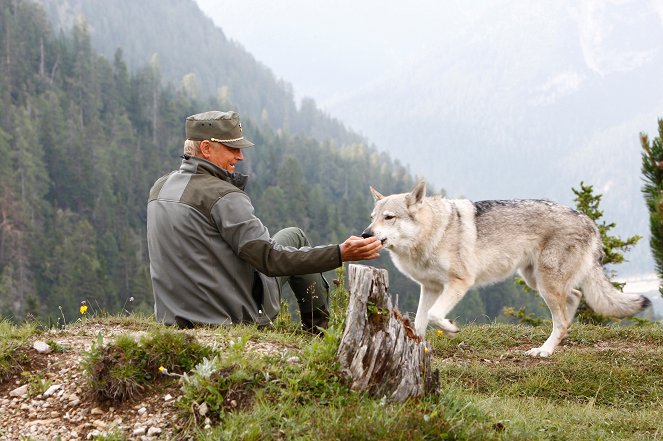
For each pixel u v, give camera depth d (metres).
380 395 4.14
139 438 3.89
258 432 3.68
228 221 5.10
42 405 4.21
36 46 131.12
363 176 172.88
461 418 4.00
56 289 76.25
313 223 117.50
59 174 104.62
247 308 5.36
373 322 4.19
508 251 7.97
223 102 177.38
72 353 4.74
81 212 104.62
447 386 5.03
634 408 6.10
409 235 7.64
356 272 4.23
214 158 5.40
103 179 107.25
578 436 4.66
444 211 7.82
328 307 6.07
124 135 122.69
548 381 6.61
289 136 176.12
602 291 8.18
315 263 4.89
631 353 7.43
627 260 12.76
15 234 82.94
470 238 7.80
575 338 8.41
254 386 4.05
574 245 7.98
